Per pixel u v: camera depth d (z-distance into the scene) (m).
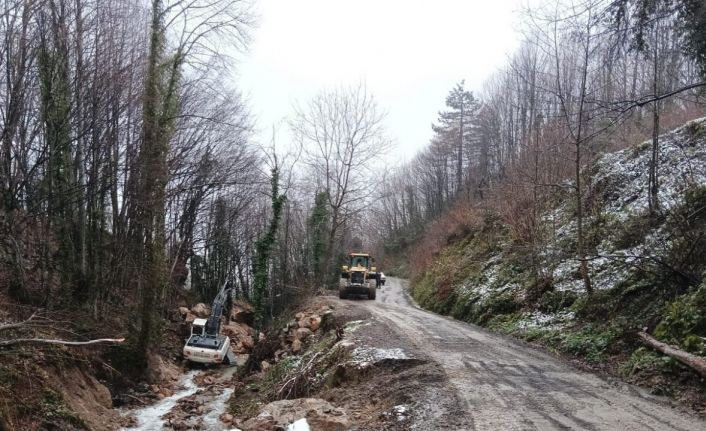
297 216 40.94
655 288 12.42
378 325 16.64
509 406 8.14
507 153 45.81
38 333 14.26
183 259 32.22
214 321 25.08
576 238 19.23
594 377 10.30
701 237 11.73
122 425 14.11
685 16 8.50
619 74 14.45
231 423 13.87
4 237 15.97
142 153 19.66
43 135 17.73
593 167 23.17
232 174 31.80
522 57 35.47
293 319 23.00
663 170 18.69
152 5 18.83
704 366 8.43
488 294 21.28
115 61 18.92
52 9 16.48
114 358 17.86
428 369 10.55
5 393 10.49
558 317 15.50
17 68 15.81
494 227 28.69
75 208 19.77
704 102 12.20
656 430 7.00
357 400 9.46
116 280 23.02
